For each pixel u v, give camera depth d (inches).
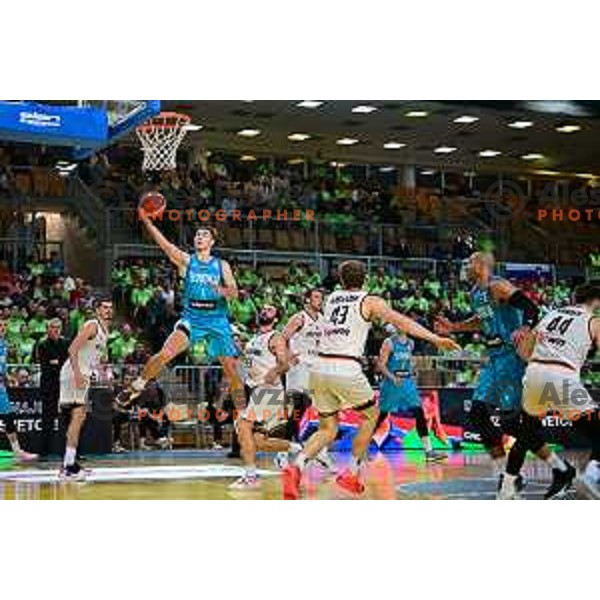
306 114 776.9
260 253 784.3
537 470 434.6
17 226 762.8
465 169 956.6
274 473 403.5
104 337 382.6
